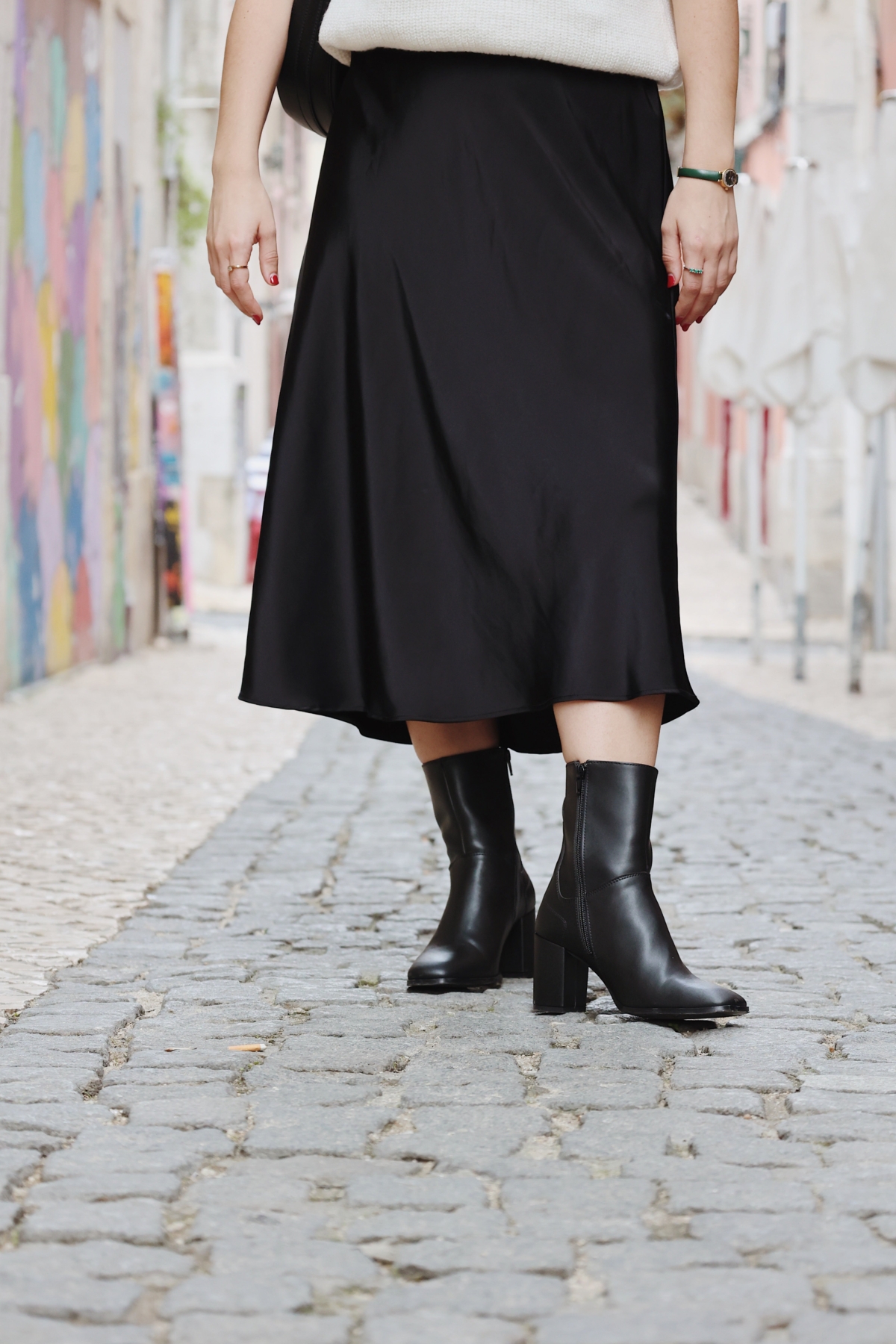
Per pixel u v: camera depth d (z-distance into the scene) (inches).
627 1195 93.0
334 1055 120.9
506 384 124.6
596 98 126.2
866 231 438.9
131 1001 136.9
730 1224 88.6
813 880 196.5
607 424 124.0
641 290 125.5
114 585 532.4
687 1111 108.0
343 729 367.6
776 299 492.1
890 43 714.2
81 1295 79.4
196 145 930.1
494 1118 106.4
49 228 441.7
